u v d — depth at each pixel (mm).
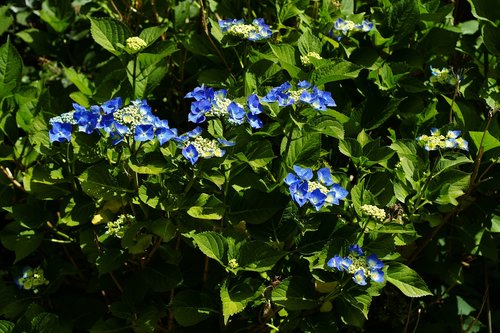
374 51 3744
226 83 3725
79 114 2721
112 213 3113
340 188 2904
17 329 3146
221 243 2857
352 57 3752
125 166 2992
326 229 3061
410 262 3707
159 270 3191
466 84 3811
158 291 3148
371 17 4012
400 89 3807
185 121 4215
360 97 3988
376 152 3297
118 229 3004
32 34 4570
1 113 3488
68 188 3334
